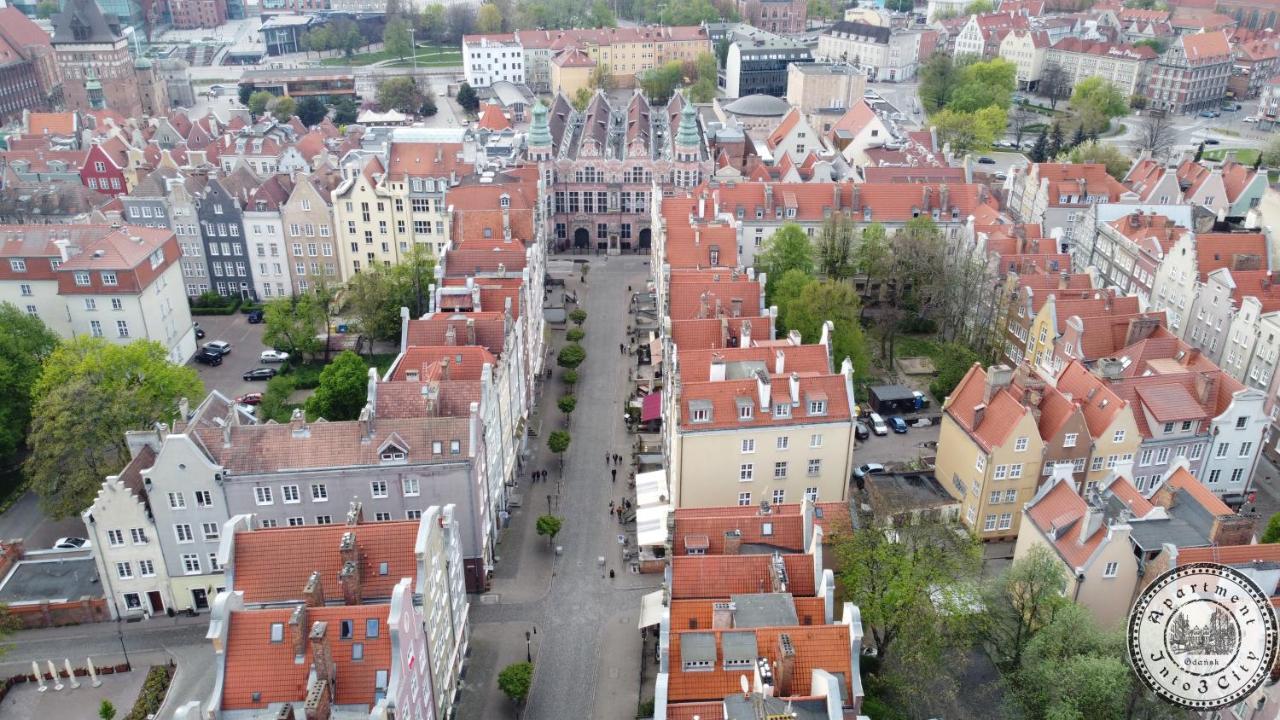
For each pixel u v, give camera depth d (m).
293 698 71.94
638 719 90.00
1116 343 128.75
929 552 91.44
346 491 100.31
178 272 160.00
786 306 143.12
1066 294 137.88
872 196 178.00
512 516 120.94
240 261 181.25
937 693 89.69
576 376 149.75
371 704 72.25
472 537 104.44
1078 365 118.12
